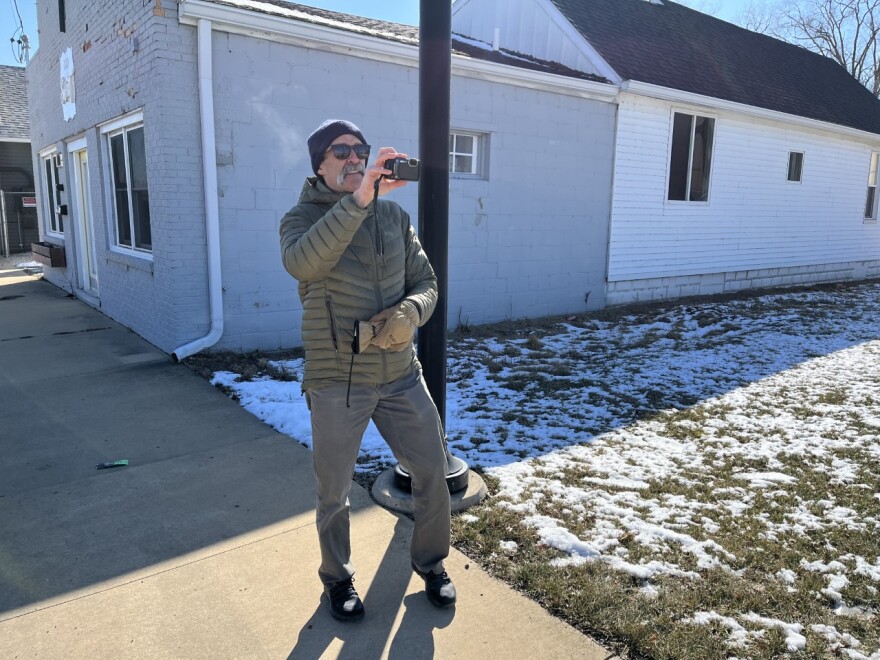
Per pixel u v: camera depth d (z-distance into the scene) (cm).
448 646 236
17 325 801
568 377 600
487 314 872
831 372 631
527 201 888
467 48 940
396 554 296
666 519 329
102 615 252
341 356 230
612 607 255
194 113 610
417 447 246
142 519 328
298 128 667
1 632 241
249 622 249
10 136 1698
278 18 625
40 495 354
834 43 3073
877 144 1531
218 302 640
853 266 1588
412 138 752
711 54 1327
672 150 1091
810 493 362
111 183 811
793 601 262
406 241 255
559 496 352
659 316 953
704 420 485
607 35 1120
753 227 1280
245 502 347
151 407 503
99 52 751
